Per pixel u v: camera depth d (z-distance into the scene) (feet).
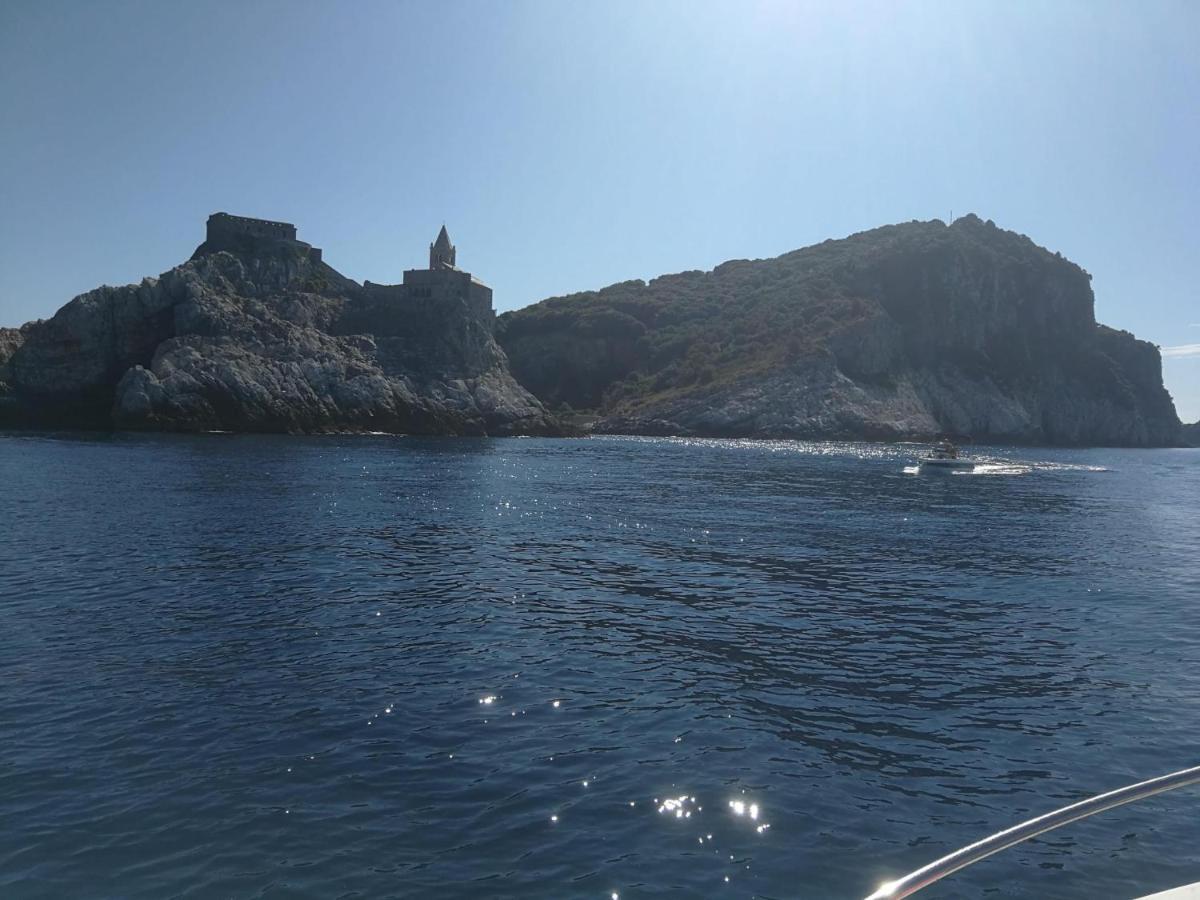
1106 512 182.09
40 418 430.61
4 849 36.29
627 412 623.36
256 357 451.94
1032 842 38.27
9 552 102.89
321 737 48.75
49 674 58.85
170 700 54.29
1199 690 59.98
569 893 33.45
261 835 37.76
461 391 519.19
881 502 189.16
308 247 558.97
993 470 296.92
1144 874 35.81
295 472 224.94
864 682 60.75
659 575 99.71
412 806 40.60
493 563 105.09
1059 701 57.36
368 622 75.10
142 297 457.68
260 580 91.30
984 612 83.66
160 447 302.04
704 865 35.73
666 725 51.52
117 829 38.09
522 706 54.44
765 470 281.33
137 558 101.40
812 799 41.98
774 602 86.48
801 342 619.67
